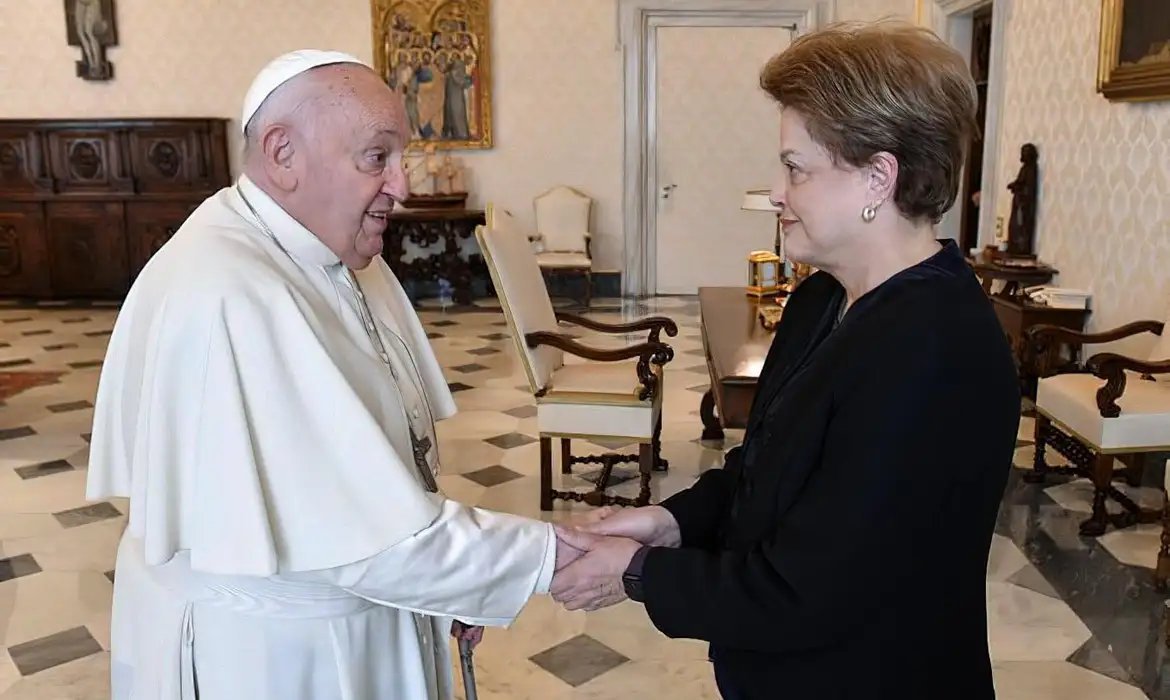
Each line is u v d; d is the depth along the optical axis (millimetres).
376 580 1373
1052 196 5742
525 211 9570
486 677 2869
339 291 1538
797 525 1235
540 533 1468
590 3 9164
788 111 1287
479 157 9477
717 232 9625
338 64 1431
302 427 1368
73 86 9375
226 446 1331
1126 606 3238
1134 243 4801
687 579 1315
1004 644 3010
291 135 1406
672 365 6672
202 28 9266
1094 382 4145
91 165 9195
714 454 4828
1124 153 4891
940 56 1229
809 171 1279
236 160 9469
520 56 9281
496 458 4824
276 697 1462
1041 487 4348
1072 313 5230
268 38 9297
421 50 9250
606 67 9273
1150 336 4617
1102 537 3785
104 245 9312
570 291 9617
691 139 9453
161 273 1439
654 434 4449
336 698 1499
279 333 1380
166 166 9180
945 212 1275
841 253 1312
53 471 4723
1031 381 5320
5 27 9258
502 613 1442
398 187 1464
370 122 1409
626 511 1587
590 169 9469
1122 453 3748
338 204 1438
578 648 3041
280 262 1451
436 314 8789
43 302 9391
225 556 1324
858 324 1256
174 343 1350
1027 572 3496
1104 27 4938
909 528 1195
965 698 1313
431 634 1727
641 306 9117
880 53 1222
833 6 9062
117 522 4082
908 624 1248
